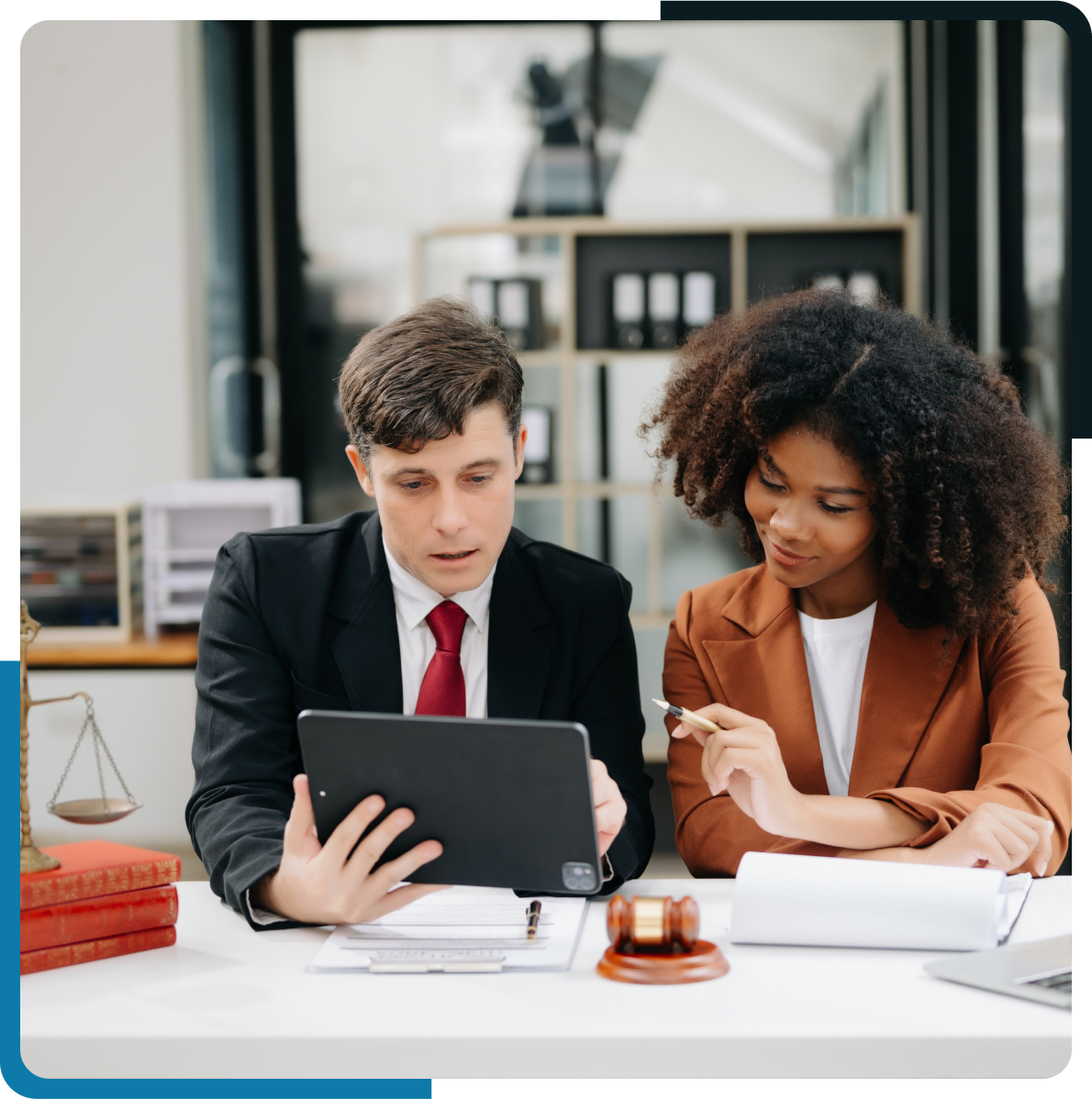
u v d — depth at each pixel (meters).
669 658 1.60
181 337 4.06
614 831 1.18
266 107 4.36
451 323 1.28
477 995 1.00
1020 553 1.42
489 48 4.38
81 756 3.25
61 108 4.01
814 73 4.35
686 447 1.58
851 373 1.33
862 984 1.02
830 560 1.39
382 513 1.31
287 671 1.44
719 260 4.03
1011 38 4.11
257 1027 0.93
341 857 1.08
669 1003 0.98
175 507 3.38
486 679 1.44
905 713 1.47
